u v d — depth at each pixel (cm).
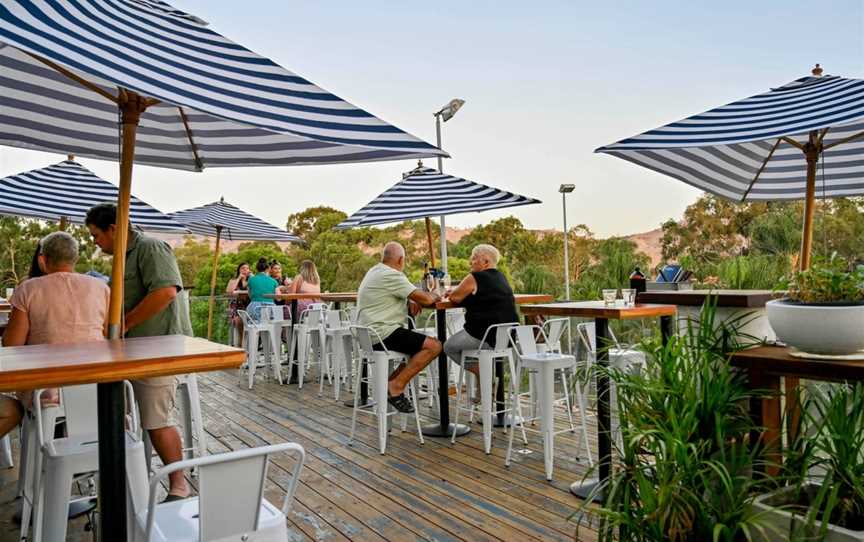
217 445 421
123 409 164
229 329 877
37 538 228
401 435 443
